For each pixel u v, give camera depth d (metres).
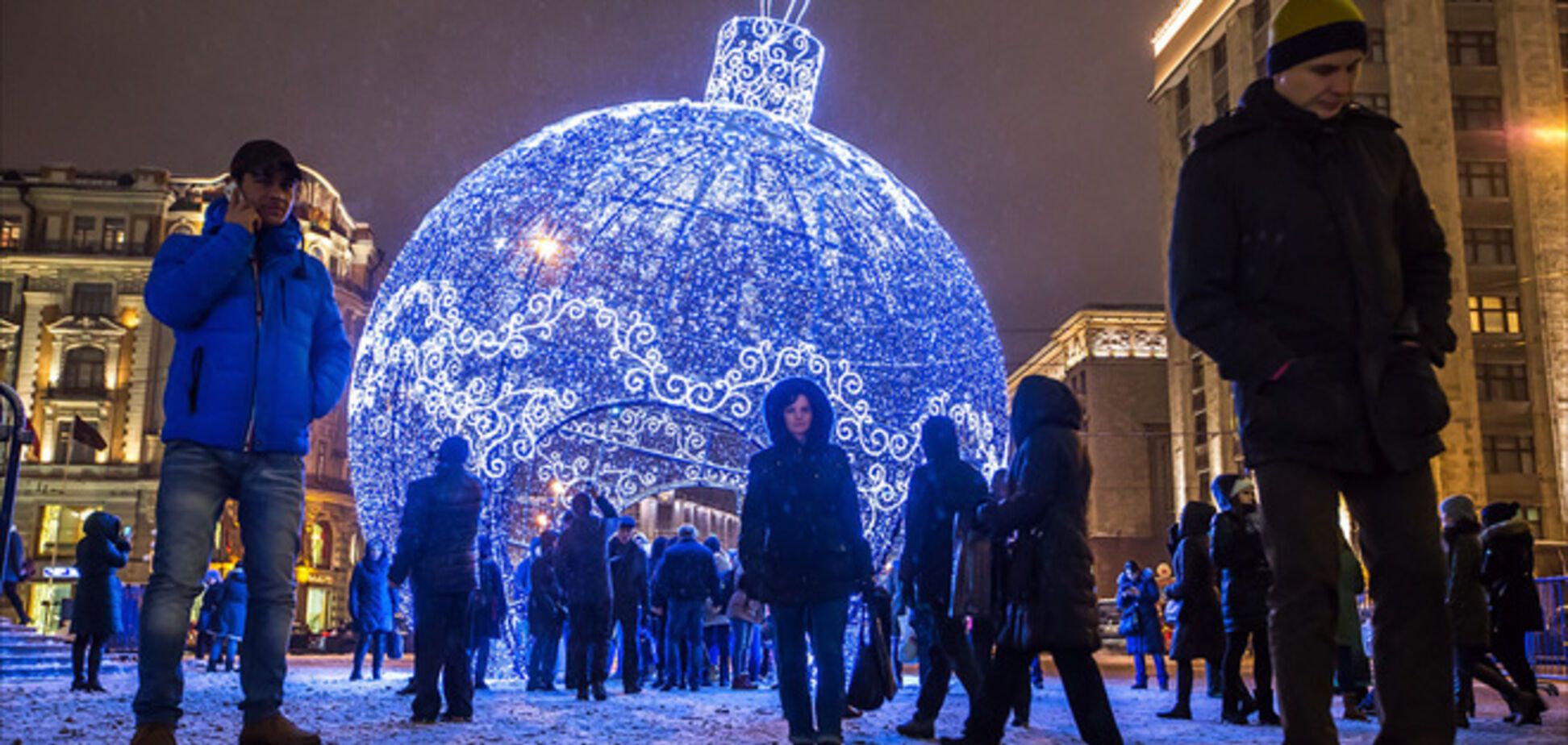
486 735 6.15
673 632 11.12
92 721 6.79
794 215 11.48
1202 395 46.66
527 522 13.46
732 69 12.50
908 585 6.28
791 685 4.84
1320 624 2.36
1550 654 14.95
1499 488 37.53
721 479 14.18
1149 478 54.19
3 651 14.04
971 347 11.73
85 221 46.97
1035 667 12.46
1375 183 2.55
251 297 3.79
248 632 3.77
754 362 11.04
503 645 13.12
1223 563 7.64
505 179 11.81
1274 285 2.51
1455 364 37.84
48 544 44.25
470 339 11.20
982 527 4.77
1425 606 2.41
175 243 3.76
